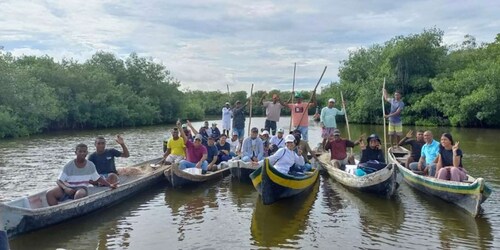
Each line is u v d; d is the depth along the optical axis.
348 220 7.63
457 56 45.97
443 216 7.80
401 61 43.16
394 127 13.59
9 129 28.23
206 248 6.19
